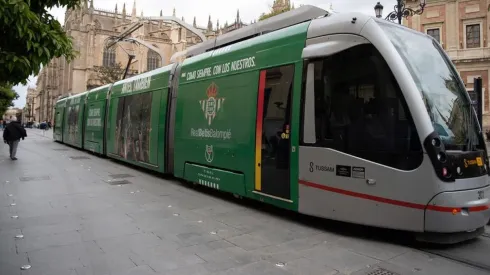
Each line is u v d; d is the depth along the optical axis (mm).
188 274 4059
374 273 4168
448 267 4375
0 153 18812
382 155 5152
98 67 66125
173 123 10602
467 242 5328
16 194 8398
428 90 5234
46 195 8336
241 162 7391
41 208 7078
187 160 9305
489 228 6133
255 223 6242
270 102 6738
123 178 11133
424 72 5418
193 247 4961
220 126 8062
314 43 6027
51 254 4625
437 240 4859
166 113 10672
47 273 4035
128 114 13641
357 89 5461
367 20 5473
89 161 15812
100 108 17406
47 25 4250
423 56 5648
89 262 4375
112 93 15844
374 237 5484
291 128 6262
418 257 4688
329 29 5844
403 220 4980
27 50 4043
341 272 4180
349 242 5262
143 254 4672
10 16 3676
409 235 5543
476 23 32625
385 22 5664
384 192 5113
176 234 5547
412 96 4965
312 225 6133
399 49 5355
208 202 7887
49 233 5500
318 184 5820
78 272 4074
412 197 4895
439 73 5664
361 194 5320
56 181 10305
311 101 5961
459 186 4852
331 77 5746
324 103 5793
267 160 6750
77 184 9898
